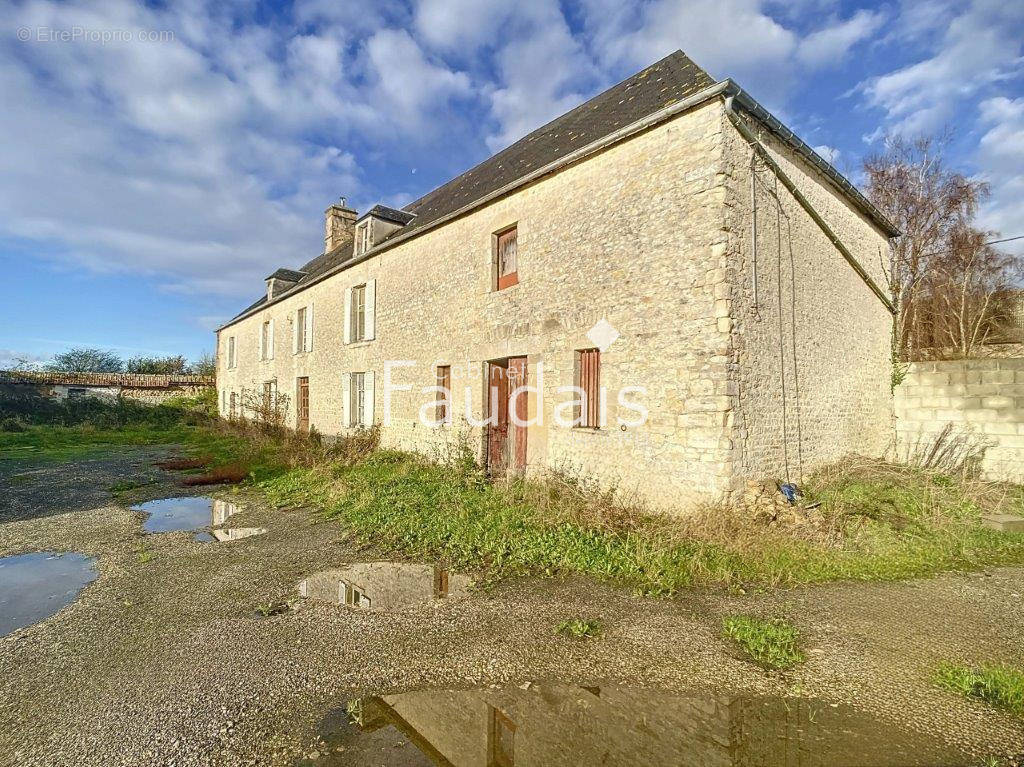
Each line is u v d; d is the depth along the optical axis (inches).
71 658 123.2
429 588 165.8
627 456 245.3
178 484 351.9
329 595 160.7
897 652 122.3
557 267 286.0
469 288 351.9
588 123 327.9
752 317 227.6
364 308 488.4
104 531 236.5
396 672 117.3
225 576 177.8
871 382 335.9
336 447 449.4
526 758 89.6
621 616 143.9
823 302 288.4
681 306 225.5
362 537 218.1
